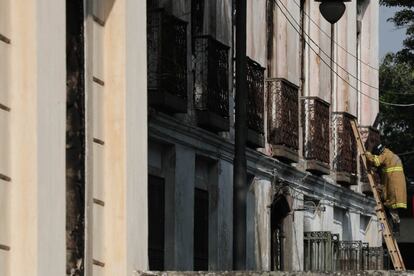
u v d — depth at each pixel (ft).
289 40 102.01
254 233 94.84
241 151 67.51
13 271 26.25
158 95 74.74
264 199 96.58
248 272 29.32
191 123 81.97
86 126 29.22
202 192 86.94
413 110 172.14
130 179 30.12
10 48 26.53
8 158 26.35
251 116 89.86
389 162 80.28
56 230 27.04
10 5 26.58
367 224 126.72
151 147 78.28
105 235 29.86
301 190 105.09
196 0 84.69
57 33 27.40
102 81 30.12
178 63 76.95
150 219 78.18
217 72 84.12
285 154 97.14
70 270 28.66
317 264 106.93
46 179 26.68
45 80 26.81
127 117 30.09
